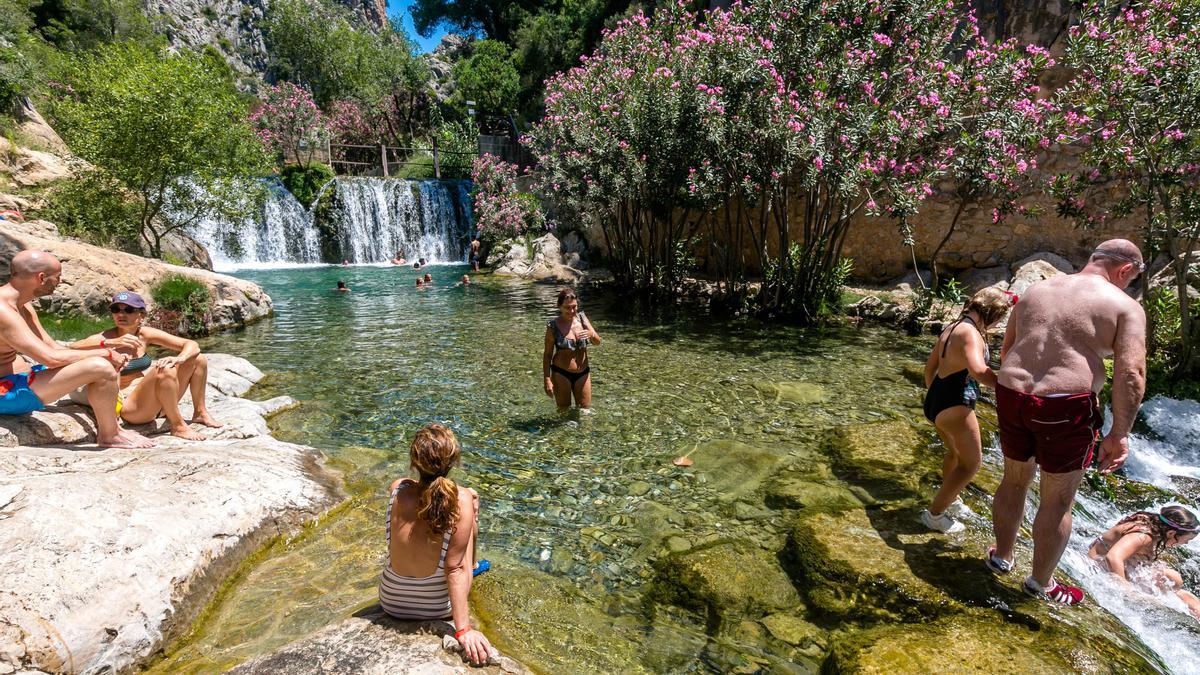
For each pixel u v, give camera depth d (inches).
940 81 438.3
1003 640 120.7
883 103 453.7
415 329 459.2
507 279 795.4
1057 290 133.3
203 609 133.6
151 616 121.4
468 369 342.0
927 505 185.6
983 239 578.6
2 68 676.7
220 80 605.6
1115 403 122.2
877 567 148.3
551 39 1503.4
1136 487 212.7
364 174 1360.7
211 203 612.7
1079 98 386.9
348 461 217.3
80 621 111.9
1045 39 578.9
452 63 2341.3
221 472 170.4
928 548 157.8
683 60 514.0
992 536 165.3
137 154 541.0
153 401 198.2
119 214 569.3
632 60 604.4
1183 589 157.8
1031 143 403.2
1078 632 124.4
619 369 347.6
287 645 110.2
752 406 283.9
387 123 1765.5
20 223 437.7
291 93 1283.2
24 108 706.2
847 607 139.5
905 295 545.0
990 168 418.9
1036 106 412.8
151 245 617.6
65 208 561.3
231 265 930.1
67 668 107.6
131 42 597.3
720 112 466.0
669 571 153.5
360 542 165.8
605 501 193.0
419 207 1090.1
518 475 210.2
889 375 340.5
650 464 219.9
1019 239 565.0
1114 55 330.0
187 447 187.5
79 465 157.3
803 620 137.8
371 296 640.4
